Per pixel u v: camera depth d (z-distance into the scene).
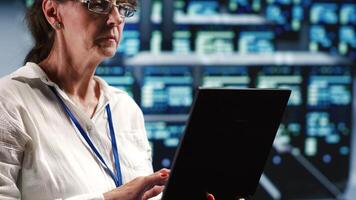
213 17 4.25
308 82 4.36
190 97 4.24
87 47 1.65
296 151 4.37
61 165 1.61
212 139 1.48
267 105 1.52
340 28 4.38
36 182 1.59
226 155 1.53
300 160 4.38
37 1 1.74
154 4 4.18
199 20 4.24
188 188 1.52
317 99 4.37
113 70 4.15
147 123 4.21
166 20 4.19
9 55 3.76
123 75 4.17
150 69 4.19
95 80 1.83
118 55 4.14
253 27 4.29
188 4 4.22
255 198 4.35
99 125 1.75
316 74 4.37
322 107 4.38
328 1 4.35
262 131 1.55
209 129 1.46
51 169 1.60
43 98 1.67
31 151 1.61
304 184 4.38
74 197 1.53
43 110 1.65
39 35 1.76
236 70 4.29
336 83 4.38
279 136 4.35
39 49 1.77
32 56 1.78
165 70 4.21
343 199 4.44
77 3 1.62
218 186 1.57
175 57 4.22
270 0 4.29
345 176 4.45
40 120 1.64
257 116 1.52
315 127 4.38
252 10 4.28
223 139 1.50
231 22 4.27
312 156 4.39
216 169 1.53
